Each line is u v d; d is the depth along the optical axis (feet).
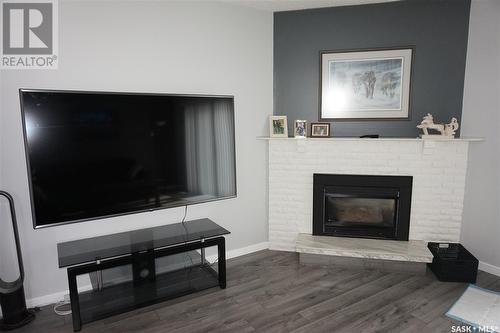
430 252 9.70
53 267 8.35
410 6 10.23
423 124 9.94
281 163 11.22
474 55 9.86
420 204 10.43
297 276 9.80
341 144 10.66
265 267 10.41
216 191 9.81
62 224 7.61
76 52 8.05
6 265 7.87
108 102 7.86
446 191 10.22
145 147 8.48
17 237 7.34
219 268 9.04
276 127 11.12
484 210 9.95
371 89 10.75
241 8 10.50
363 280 9.51
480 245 10.13
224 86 10.42
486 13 9.49
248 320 7.67
